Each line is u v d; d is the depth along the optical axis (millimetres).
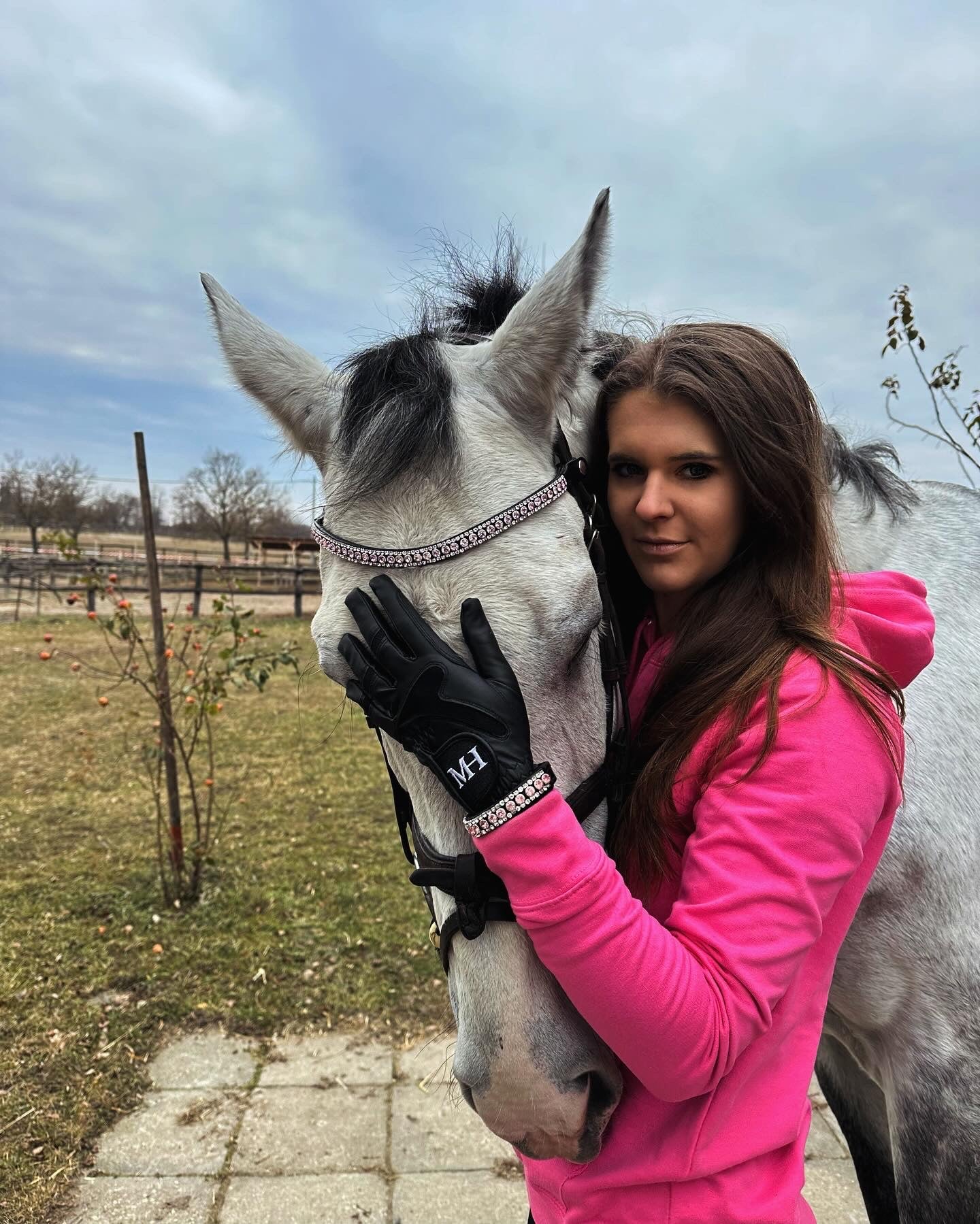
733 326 945
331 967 2863
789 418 900
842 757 762
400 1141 2033
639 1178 826
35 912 3244
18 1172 1917
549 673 872
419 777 912
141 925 3146
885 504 1368
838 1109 1473
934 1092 1118
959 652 1238
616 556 1159
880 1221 1437
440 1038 2467
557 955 733
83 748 5809
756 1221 809
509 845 745
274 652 3754
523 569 864
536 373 956
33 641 10570
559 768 896
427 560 856
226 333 1140
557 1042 813
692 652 917
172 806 3318
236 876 3623
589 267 964
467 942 860
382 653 807
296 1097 2199
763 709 805
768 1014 742
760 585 923
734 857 753
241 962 2887
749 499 910
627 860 917
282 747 5973
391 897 3441
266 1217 1803
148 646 9922
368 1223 1787
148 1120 2107
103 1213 1812
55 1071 2281
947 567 1317
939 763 1152
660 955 716
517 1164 1957
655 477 915
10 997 2633
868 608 936
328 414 1071
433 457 884
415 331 1193
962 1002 1114
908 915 1124
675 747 871
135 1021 2527
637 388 923
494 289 1295
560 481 934
